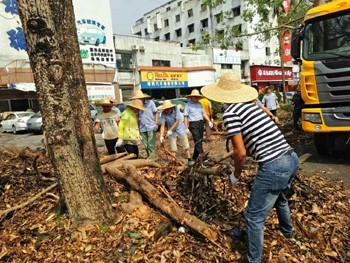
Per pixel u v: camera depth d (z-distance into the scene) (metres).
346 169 5.50
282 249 2.89
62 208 3.52
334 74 5.49
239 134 2.42
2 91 20.28
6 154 6.39
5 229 3.44
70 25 3.21
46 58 2.85
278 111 17.39
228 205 3.58
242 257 2.76
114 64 24.38
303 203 3.68
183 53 32.47
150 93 28.59
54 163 3.13
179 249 2.84
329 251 2.90
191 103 6.25
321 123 5.77
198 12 43.81
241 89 2.59
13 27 19.61
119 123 5.94
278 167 2.41
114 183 4.12
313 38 5.84
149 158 5.46
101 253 2.83
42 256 2.86
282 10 16.31
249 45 36.78
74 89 3.13
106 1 23.58
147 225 3.18
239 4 37.50
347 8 5.49
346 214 3.57
